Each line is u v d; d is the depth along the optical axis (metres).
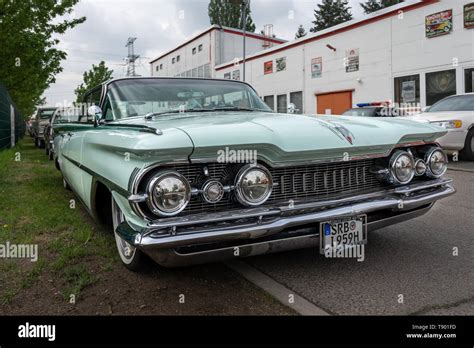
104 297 2.66
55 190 6.34
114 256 3.35
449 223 4.34
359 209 2.69
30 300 2.62
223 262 3.26
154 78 3.84
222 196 2.34
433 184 3.10
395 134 2.94
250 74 21.80
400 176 2.97
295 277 2.97
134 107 3.46
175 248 2.29
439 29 12.60
